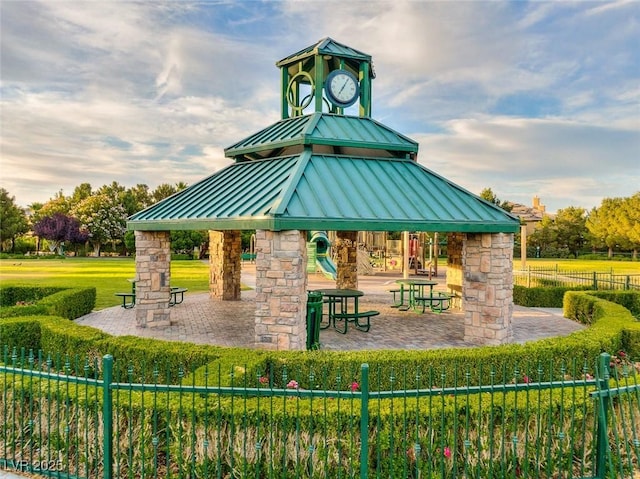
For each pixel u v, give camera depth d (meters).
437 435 5.85
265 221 10.25
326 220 10.43
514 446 5.28
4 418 6.12
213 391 5.21
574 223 68.56
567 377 8.74
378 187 12.49
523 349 8.57
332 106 15.71
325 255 34.31
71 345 9.28
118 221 66.75
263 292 10.56
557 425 6.10
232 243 19.47
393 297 20.61
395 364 7.98
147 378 8.36
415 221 11.23
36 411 6.51
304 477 5.56
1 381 6.65
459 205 12.46
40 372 5.88
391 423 5.22
